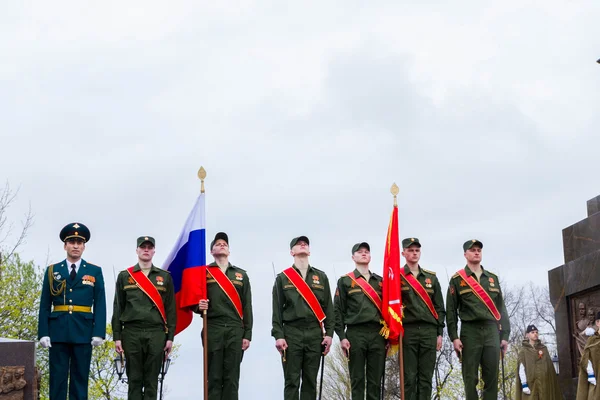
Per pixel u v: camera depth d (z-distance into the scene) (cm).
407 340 1502
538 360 1761
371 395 1470
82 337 1376
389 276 1481
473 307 1526
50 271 1395
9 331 3177
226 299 1425
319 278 1462
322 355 1449
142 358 1380
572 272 1794
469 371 1520
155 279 1402
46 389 3102
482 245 1557
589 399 1552
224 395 1409
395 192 1569
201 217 1468
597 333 1571
